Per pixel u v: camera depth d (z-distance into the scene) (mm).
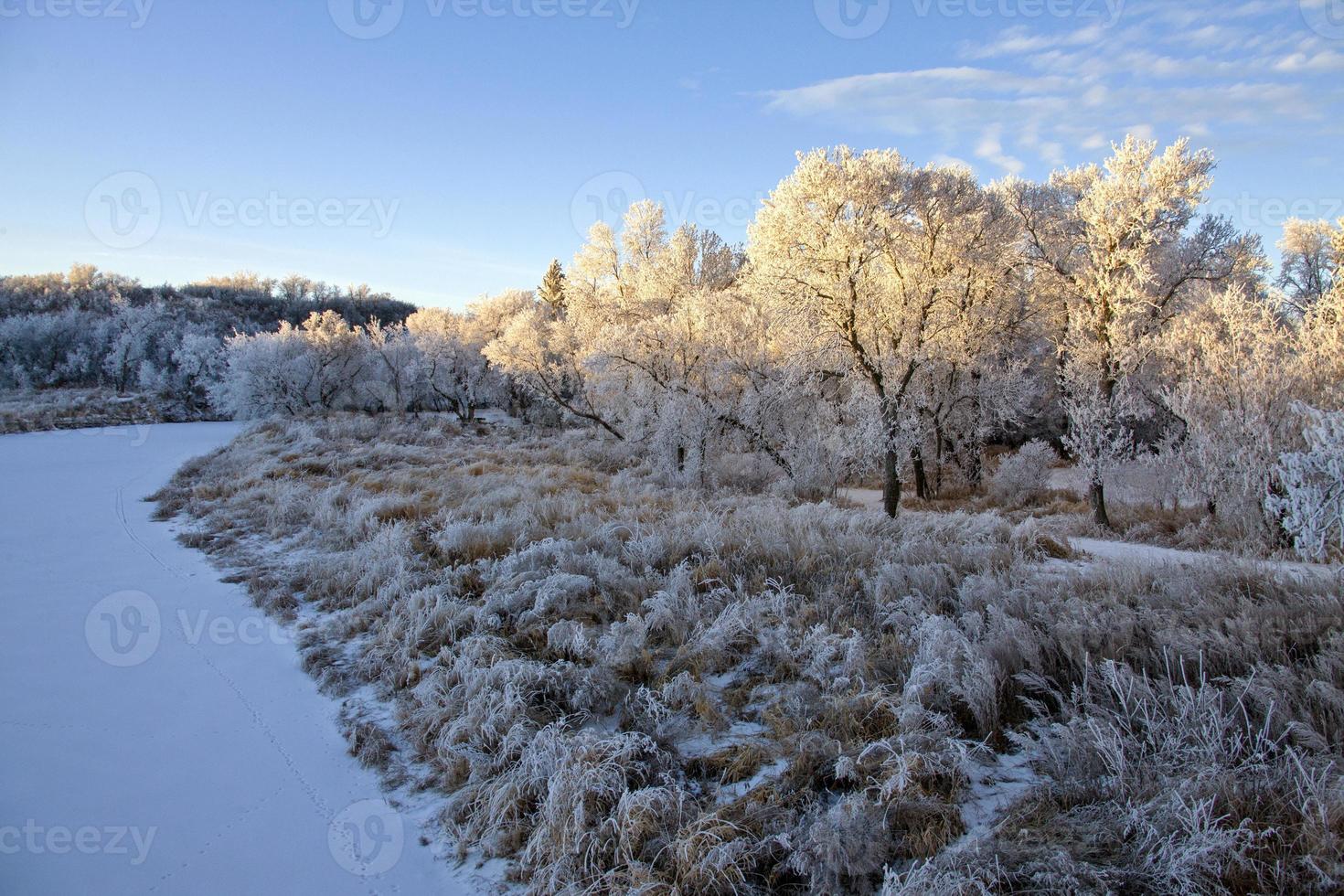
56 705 5195
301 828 3805
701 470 17375
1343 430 7340
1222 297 12000
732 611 5746
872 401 15445
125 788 4164
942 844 3098
